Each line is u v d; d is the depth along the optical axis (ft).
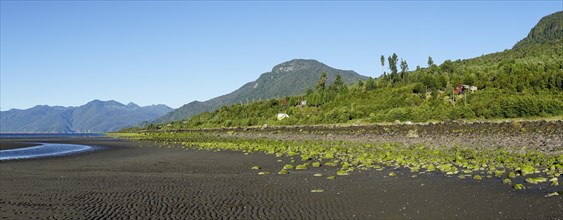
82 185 83.51
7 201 68.03
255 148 172.96
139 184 83.41
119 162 132.05
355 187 73.97
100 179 91.76
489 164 96.48
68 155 170.81
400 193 67.67
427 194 66.28
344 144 180.65
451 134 191.11
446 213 54.39
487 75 405.59
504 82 345.72
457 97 349.41
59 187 81.46
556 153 110.73
